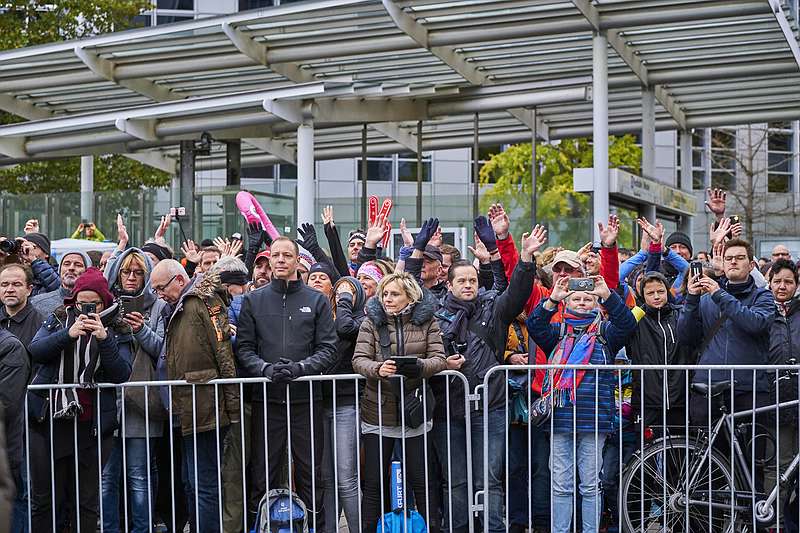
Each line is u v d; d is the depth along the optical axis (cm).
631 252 1578
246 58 2286
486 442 934
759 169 4922
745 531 941
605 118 2133
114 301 959
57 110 2836
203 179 3959
